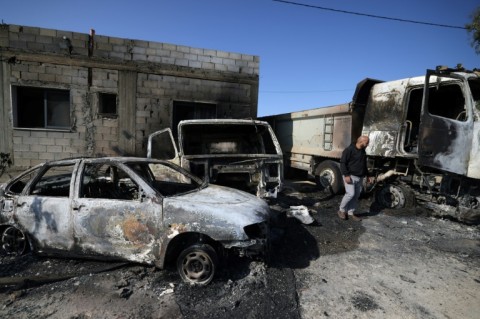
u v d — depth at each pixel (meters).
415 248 4.67
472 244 4.86
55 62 8.21
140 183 3.65
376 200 6.95
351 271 3.89
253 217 3.53
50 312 2.92
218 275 3.58
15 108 8.16
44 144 8.36
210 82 9.66
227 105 9.90
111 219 3.60
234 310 2.99
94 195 4.35
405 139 6.40
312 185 9.47
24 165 8.29
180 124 6.26
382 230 5.43
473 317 2.98
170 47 9.15
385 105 6.65
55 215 3.77
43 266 3.86
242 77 9.95
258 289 3.35
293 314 2.96
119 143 8.88
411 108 6.45
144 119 9.05
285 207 6.40
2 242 4.13
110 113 8.84
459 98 6.05
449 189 5.66
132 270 3.71
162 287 3.36
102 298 3.15
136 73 8.88
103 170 4.43
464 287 3.53
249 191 6.60
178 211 3.45
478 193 5.38
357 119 7.30
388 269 3.96
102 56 8.57
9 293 3.24
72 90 8.41
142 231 3.52
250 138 7.98
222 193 4.19
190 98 9.47
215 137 8.02
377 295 3.33
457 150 5.38
